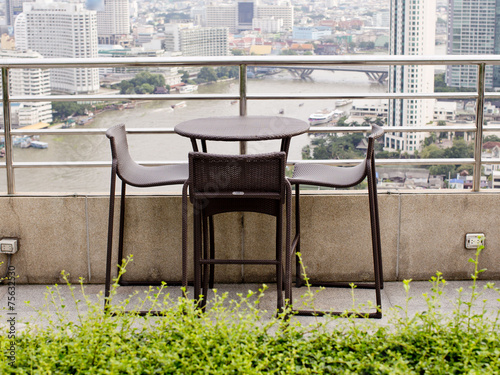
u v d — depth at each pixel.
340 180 3.20
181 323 2.36
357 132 3.68
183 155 3.80
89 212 3.65
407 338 2.34
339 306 3.35
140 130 3.71
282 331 2.40
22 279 3.72
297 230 3.50
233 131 3.12
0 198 3.65
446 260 3.70
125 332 2.36
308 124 3.29
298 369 2.18
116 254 3.70
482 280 3.70
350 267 3.70
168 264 3.70
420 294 3.50
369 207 3.43
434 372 2.14
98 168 3.96
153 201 3.64
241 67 3.63
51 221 3.66
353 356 2.21
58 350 2.24
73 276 3.72
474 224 3.67
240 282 3.72
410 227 3.66
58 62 3.58
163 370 2.13
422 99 3.62
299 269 3.65
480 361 2.18
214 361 2.17
